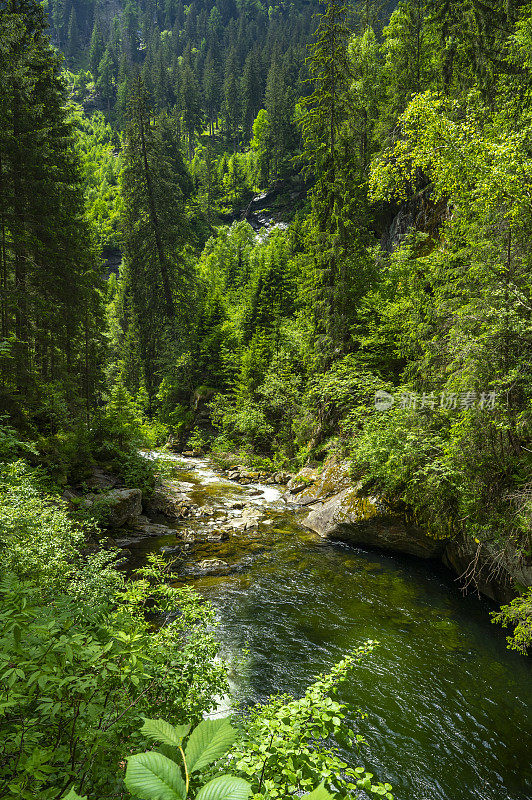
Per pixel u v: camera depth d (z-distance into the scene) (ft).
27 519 19.77
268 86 343.26
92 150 354.33
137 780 2.41
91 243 87.35
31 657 6.43
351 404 64.44
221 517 57.41
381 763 20.49
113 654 7.36
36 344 66.69
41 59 69.05
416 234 72.02
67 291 70.64
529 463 28.96
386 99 98.73
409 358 56.59
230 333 137.28
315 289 74.49
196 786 6.31
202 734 2.86
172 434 126.21
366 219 74.38
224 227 281.33
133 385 146.72
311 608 34.47
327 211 72.28
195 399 132.57
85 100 449.06
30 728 6.37
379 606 34.94
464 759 20.83
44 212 62.75
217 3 567.18
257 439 103.09
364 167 91.50
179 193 145.89
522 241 31.55
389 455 45.91
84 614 10.80
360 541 47.78
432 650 29.09
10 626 6.52
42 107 62.90
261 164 311.27
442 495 39.01
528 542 29.81
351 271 69.72
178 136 323.16
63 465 52.37
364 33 109.60
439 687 25.61
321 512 52.65
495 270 32.01
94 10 619.26
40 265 65.67
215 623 17.16
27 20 70.44
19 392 54.54
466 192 33.04
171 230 137.08
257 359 109.91
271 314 128.06
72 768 6.38
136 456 64.85
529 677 26.58
